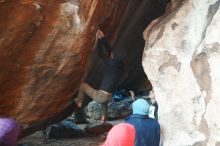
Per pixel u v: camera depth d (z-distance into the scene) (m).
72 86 6.57
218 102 4.58
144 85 12.52
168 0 9.00
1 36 5.42
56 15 5.69
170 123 5.17
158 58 5.50
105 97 6.92
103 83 6.96
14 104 6.07
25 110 6.22
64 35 5.88
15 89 5.98
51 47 5.89
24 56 5.79
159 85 5.43
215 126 4.57
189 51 5.20
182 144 4.96
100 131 9.42
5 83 5.85
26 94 6.09
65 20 5.77
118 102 11.65
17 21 5.44
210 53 4.80
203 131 4.75
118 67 6.96
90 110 10.97
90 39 6.21
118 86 12.09
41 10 5.54
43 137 8.87
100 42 6.95
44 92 6.26
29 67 5.91
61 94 6.52
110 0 6.47
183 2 5.50
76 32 5.92
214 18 4.86
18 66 5.82
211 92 4.70
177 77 5.25
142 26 9.73
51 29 5.76
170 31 5.47
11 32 5.48
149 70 5.59
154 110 5.53
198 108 4.87
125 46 9.95
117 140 3.44
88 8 5.84
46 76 6.12
